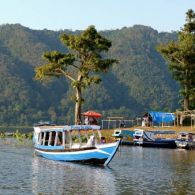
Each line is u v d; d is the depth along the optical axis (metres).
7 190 36.06
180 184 40.28
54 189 36.88
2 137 103.94
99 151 50.28
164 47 112.44
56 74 95.94
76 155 52.38
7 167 48.97
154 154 66.81
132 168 49.72
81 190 36.72
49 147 56.69
